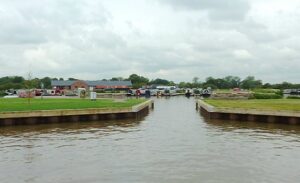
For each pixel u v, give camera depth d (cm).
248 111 4322
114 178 1773
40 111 3866
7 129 3450
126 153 2331
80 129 3506
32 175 1823
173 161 2109
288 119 4044
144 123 4103
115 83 16812
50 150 2422
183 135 3122
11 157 2209
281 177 1802
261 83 19025
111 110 4416
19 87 12938
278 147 2561
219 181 1731
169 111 6072
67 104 4844
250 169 1947
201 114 5425
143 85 18350
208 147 2542
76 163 2066
